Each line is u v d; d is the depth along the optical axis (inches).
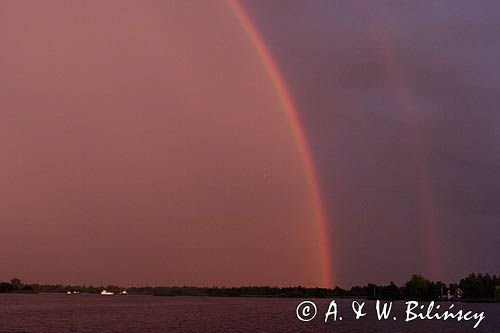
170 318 5940.0
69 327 4630.9
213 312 7436.0
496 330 4579.2
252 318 6023.6
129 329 4463.6
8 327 4594.0
